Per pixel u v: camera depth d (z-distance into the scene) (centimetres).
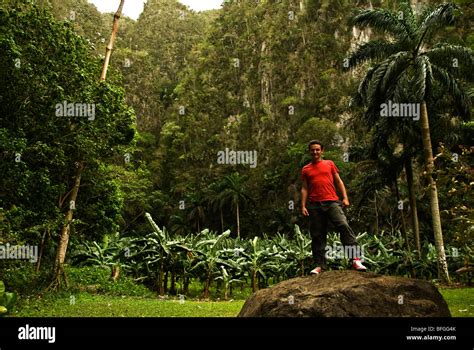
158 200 6825
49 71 999
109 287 1162
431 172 769
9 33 953
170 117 10612
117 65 10712
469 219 756
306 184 570
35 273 1077
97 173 1236
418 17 1619
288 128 8262
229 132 9331
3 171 904
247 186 7012
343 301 444
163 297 1119
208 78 10906
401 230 3081
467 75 1620
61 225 1156
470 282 1401
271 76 9394
